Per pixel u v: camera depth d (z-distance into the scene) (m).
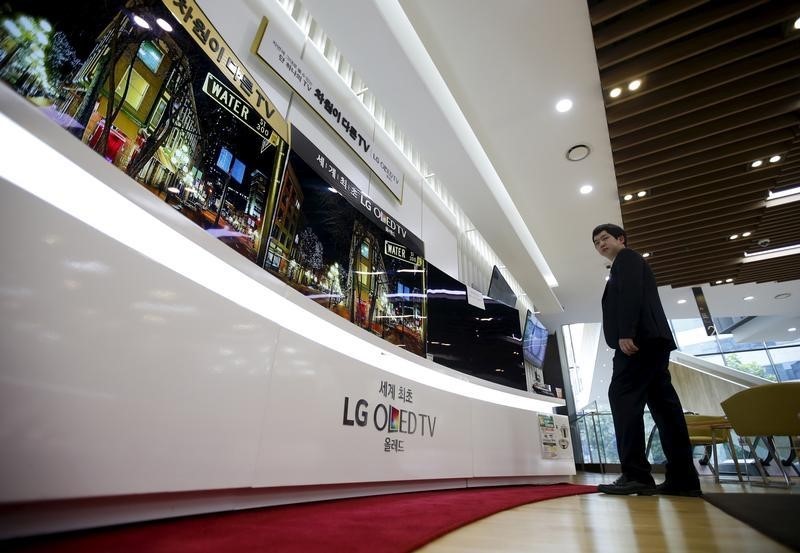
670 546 0.81
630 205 4.60
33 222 0.71
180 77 1.64
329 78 3.13
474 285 5.30
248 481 1.16
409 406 2.16
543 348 6.48
